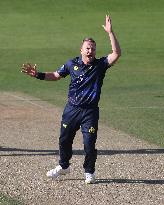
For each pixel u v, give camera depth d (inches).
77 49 4977.9
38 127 2001.7
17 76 3622.0
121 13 7175.2
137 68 4033.0
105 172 1387.8
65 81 3400.6
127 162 1486.2
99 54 4717.0
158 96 2856.8
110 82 3405.5
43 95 2866.6
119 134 1872.5
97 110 1288.1
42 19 6742.1
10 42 5344.5
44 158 1531.7
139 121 2133.4
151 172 1390.3
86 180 1286.9
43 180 1318.9
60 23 6535.4
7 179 1326.3
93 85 1268.5
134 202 1165.1
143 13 7175.2
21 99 2726.4
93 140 1279.5
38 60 4407.0
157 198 1193.4
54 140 1771.7
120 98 2790.4
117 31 6087.6
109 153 1588.3
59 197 1197.7
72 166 1441.9
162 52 4854.8
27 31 6018.7
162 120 2161.7
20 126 2018.9
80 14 7066.9
